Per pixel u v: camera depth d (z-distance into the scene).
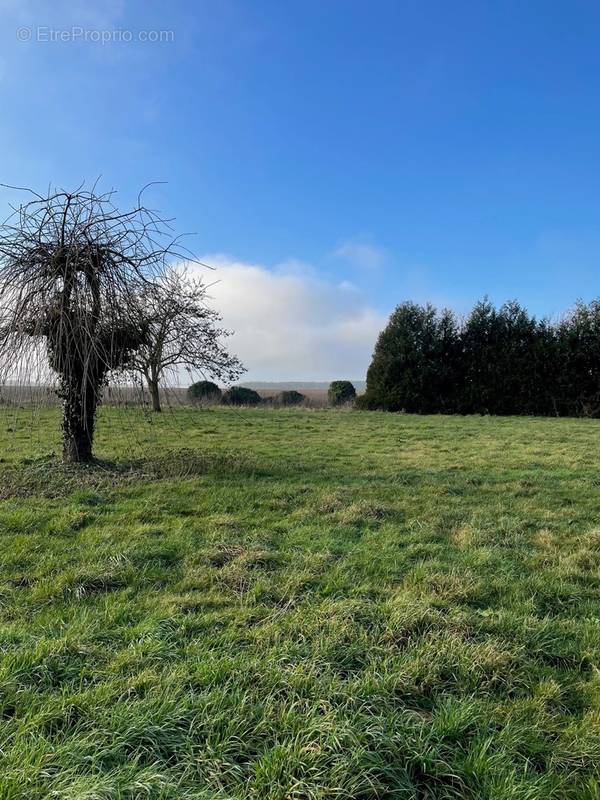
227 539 5.48
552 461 11.40
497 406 28.73
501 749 2.56
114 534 5.52
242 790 2.24
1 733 2.46
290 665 3.10
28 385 7.63
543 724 2.77
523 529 6.27
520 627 3.71
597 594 4.42
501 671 3.18
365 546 5.43
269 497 7.35
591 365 27.42
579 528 6.33
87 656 3.15
